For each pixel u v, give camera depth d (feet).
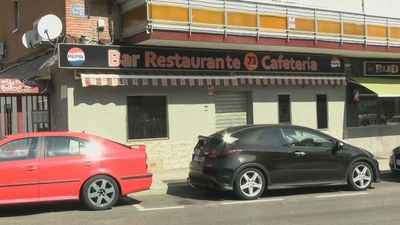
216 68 51.19
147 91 48.75
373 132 64.23
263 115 55.42
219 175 33.30
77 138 30.40
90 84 44.34
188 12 45.44
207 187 35.12
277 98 56.44
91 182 30.07
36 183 28.66
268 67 54.54
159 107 49.83
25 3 60.49
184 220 27.14
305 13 52.42
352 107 62.80
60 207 31.42
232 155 33.55
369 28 57.31
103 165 30.40
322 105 60.23
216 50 51.19
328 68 59.16
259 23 49.26
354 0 62.80
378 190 37.65
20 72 53.31
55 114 47.75
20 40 62.90
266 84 54.80
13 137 29.12
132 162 31.22
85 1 46.75
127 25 47.24
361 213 28.60
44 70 47.37
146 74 47.24
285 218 27.37
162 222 26.63
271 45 50.31
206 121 51.93
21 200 28.32
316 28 53.01
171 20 44.65
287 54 55.88
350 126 62.49
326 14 53.93
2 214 29.22
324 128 60.08
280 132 35.40
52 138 29.84
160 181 41.65
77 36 46.14
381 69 65.26
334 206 30.96
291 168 34.86
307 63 57.36
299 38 51.85
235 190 33.45
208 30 46.29
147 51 47.55
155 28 43.93
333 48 54.49
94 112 46.09
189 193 37.50
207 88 52.03
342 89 61.72
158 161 49.32
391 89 61.72
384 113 65.92
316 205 31.40
